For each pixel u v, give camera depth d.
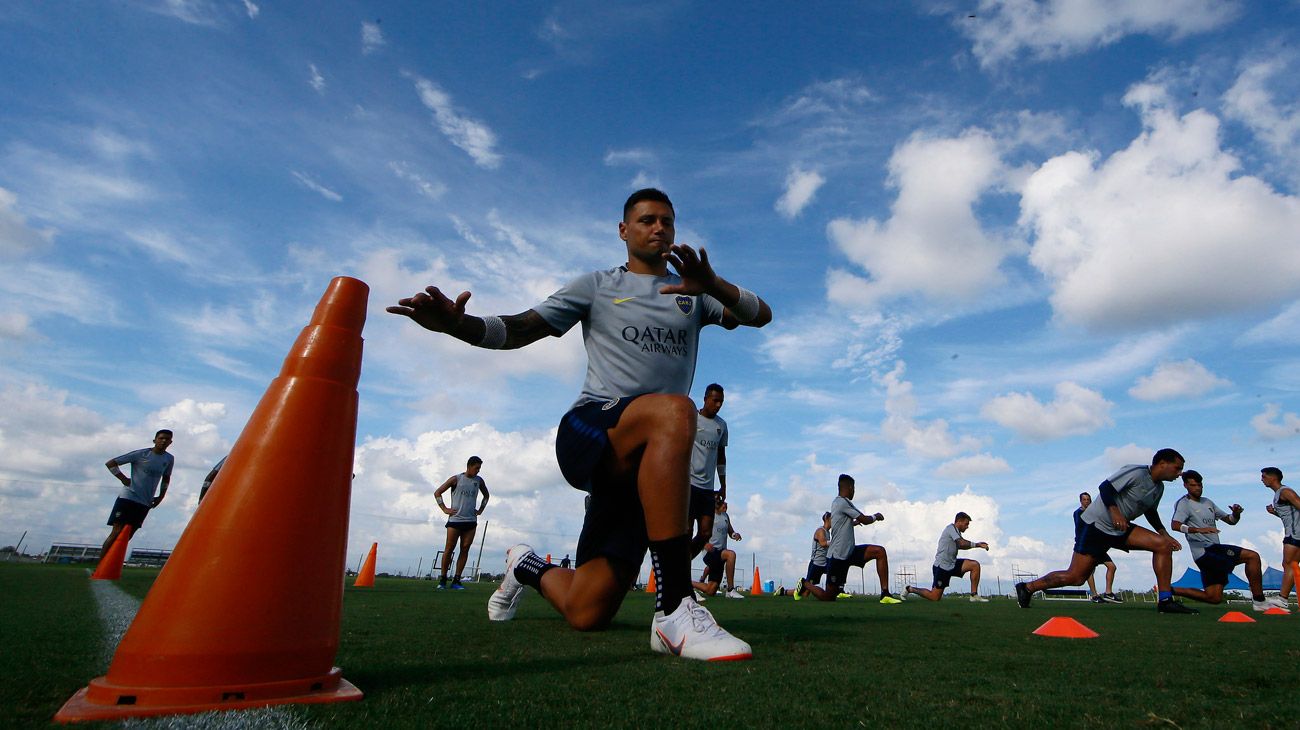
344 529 1.66
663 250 3.08
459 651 2.44
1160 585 6.96
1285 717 1.49
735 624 4.39
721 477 8.74
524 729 1.27
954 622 4.77
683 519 2.50
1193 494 9.27
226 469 1.57
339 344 1.75
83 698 1.37
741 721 1.38
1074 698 1.70
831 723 1.38
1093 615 6.27
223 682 1.38
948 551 12.44
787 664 2.23
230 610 1.42
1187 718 1.48
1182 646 3.12
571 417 2.87
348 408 1.74
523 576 3.86
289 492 1.55
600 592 3.26
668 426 2.53
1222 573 8.59
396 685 1.69
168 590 1.43
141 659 1.37
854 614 5.91
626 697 1.59
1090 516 7.66
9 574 7.56
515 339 2.66
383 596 6.97
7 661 1.86
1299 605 9.28
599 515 3.29
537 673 1.93
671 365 2.92
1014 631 3.90
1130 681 1.99
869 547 10.97
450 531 11.27
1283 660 2.56
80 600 4.09
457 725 1.28
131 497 10.22
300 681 1.47
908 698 1.65
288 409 1.63
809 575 12.17
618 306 2.95
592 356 2.96
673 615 2.44
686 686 1.75
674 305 3.00
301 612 1.50
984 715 1.48
